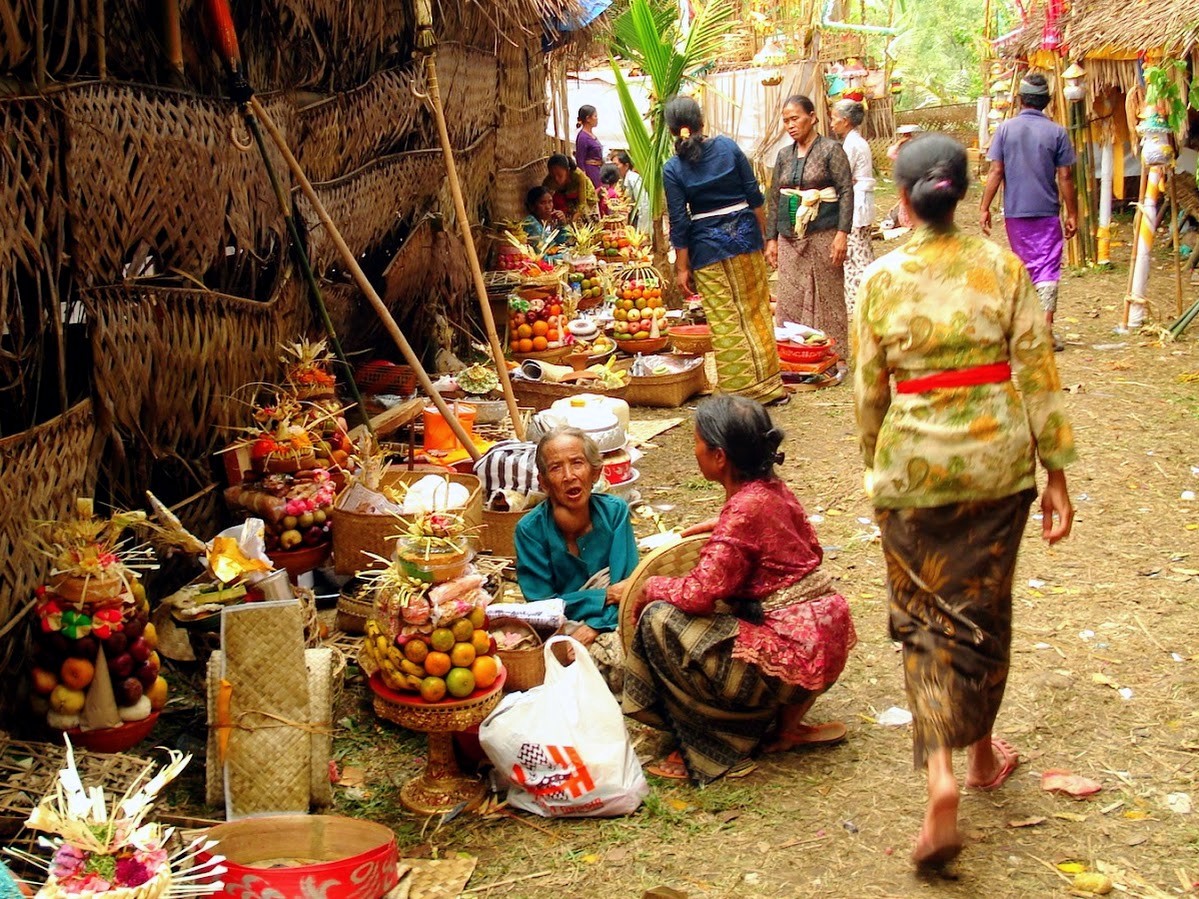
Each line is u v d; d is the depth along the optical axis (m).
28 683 3.91
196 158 4.81
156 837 2.71
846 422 7.99
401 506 4.84
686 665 3.78
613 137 17.61
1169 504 6.20
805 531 3.92
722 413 3.80
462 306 9.13
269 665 3.62
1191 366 8.94
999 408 3.28
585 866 3.44
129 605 3.83
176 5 4.73
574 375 8.02
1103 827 3.56
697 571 3.77
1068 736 4.07
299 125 5.95
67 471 4.11
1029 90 9.21
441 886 3.32
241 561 4.24
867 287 3.37
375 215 6.96
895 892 3.29
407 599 3.56
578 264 10.42
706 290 8.18
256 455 5.04
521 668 4.00
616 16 12.30
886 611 5.12
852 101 9.31
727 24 11.48
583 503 4.37
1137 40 10.38
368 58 6.95
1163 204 14.06
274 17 5.58
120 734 3.78
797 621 3.79
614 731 3.70
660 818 3.68
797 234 8.91
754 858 3.46
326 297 6.46
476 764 3.97
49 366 4.33
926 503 3.29
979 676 3.27
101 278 4.30
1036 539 5.81
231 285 5.61
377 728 4.23
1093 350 9.57
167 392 4.72
